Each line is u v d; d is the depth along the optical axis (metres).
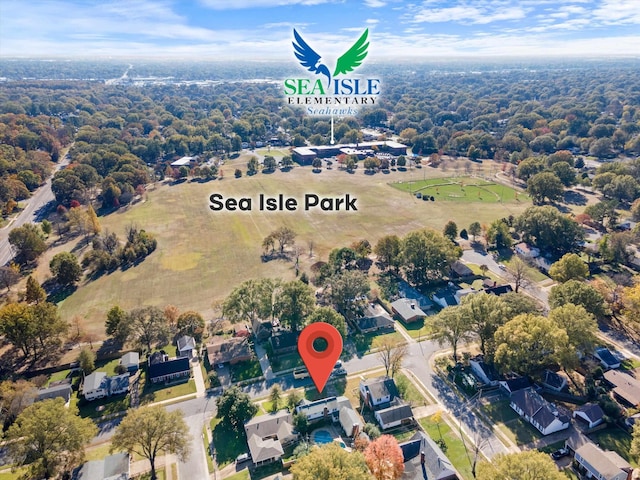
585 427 73.69
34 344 93.44
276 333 101.56
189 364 90.75
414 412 78.44
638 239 139.00
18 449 61.94
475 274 129.75
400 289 120.56
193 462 69.12
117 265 137.50
